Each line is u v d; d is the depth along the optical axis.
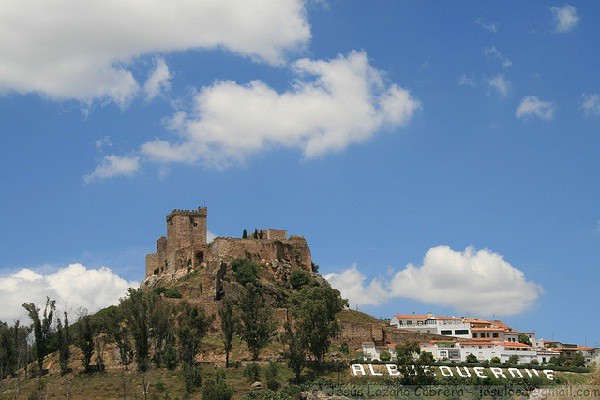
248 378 171.62
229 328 182.00
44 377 178.75
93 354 188.00
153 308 189.25
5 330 191.00
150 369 174.12
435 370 184.38
